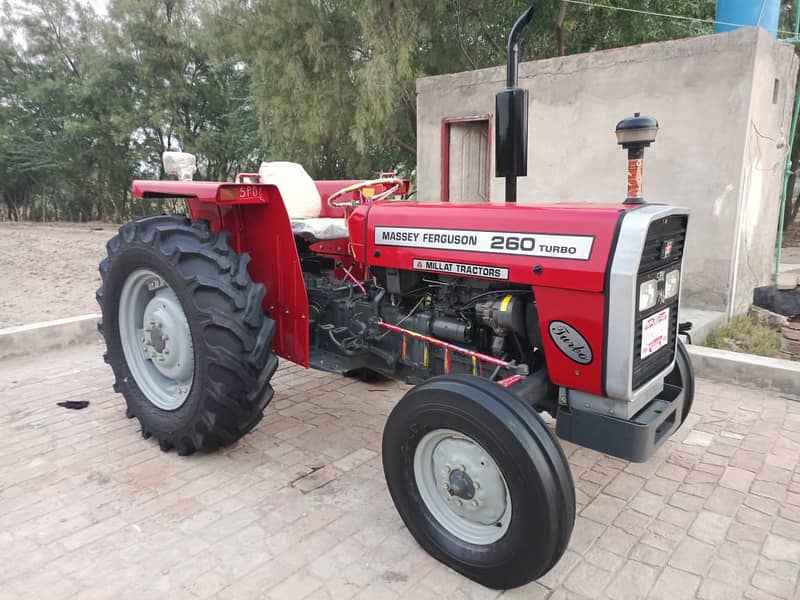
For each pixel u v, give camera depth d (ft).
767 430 11.21
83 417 11.73
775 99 19.27
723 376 13.73
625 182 19.48
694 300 18.49
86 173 76.18
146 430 10.53
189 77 73.77
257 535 7.90
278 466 9.80
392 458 7.57
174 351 10.05
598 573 7.24
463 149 24.58
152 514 8.37
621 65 18.97
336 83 37.24
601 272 6.59
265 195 9.70
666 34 36.76
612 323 6.66
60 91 76.43
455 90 23.36
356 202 11.42
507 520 6.79
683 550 7.68
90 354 15.84
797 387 12.75
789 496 8.93
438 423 6.97
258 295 9.53
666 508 8.64
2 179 77.51
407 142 44.45
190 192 9.44
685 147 18.11
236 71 68.49
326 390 13.26
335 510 8.53
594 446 7.27
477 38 41.42
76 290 26.21
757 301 19.06
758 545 7.76
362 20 33.53
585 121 20.06
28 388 13.26
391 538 7.91
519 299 7.79
